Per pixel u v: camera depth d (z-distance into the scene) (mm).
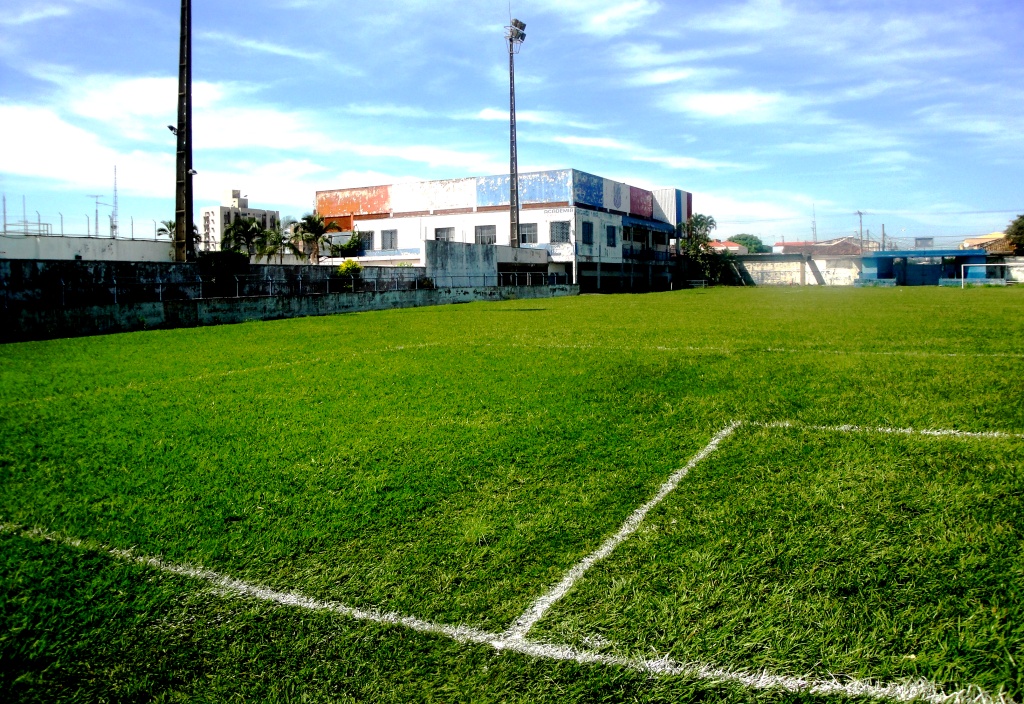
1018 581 2443
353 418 5352
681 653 2092
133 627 2312
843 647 2090
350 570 2697
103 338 13203
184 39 19422
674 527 3035
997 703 1828
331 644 2188
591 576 2596
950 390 6230
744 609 2324
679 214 57531
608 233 46156
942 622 2205
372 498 3492
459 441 4582
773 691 1904
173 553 2871
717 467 3900
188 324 16719
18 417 5551
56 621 2348
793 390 6312
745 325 14383
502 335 12555
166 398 6363
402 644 2178
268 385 7047
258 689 1965
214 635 2258
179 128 19531
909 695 1866
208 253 20500
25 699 1938
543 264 40438
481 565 2717
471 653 2117
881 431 4672
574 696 1899
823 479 3631
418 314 20078
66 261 14562
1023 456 3982
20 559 2822
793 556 2709
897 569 2570
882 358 8602
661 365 8133
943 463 3865
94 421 5355
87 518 3258
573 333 12820
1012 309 19203
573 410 5543
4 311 12773
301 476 3865
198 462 4168
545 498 3451
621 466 3963
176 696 1944
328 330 14445
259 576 2664
